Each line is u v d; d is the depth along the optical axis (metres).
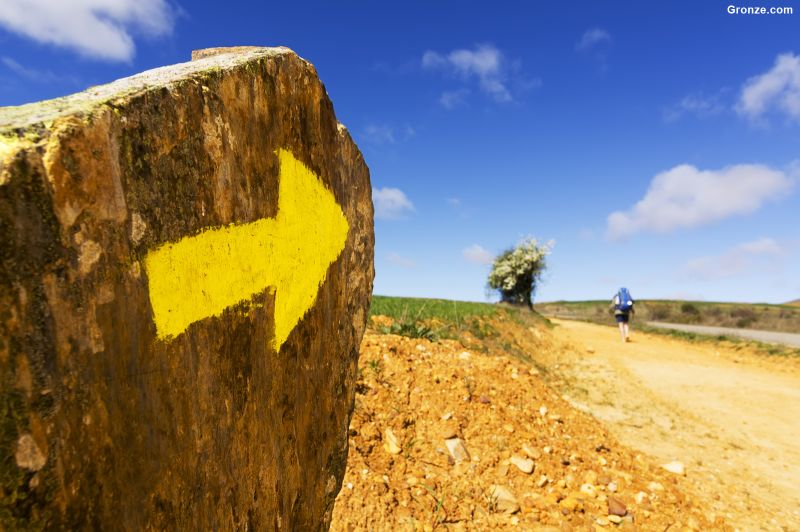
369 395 4.67
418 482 3.87
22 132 0.85
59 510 0.86
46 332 0.84
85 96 1.04
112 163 0.98
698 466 5.28
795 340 14.20
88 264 0.92
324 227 2.10
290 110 1.77
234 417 1.41
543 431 5.05
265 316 1.59
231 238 1.38
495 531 3.56
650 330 15.73
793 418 7.10
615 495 4.11
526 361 8.66
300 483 1.90
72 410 0.88
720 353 11.97
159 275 1.10
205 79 1.29
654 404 7.54
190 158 1.21
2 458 0.78
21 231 0.80
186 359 1.20
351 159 2.45
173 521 1.15
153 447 1.08
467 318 9.59
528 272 23.33
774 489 4.85
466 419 4.78
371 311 8.01
